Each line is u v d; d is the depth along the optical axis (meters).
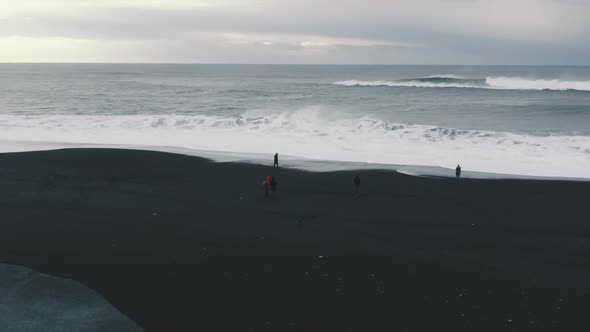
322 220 20.64
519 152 32.62
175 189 25.25
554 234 18.91
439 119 47.56
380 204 22.80
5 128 43.38
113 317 12.88
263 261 16.41
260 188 25.48
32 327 12.41
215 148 35.78
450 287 14.53
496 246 17.77
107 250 17.28
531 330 12.17
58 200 23.25
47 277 15.16
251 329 12.27
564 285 14.61
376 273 15.50
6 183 26.03
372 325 12.42
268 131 40.84
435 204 22.78
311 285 14.66
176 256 16.80
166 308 13.34
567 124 43.94
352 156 32.81
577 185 25.52
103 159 31.38
